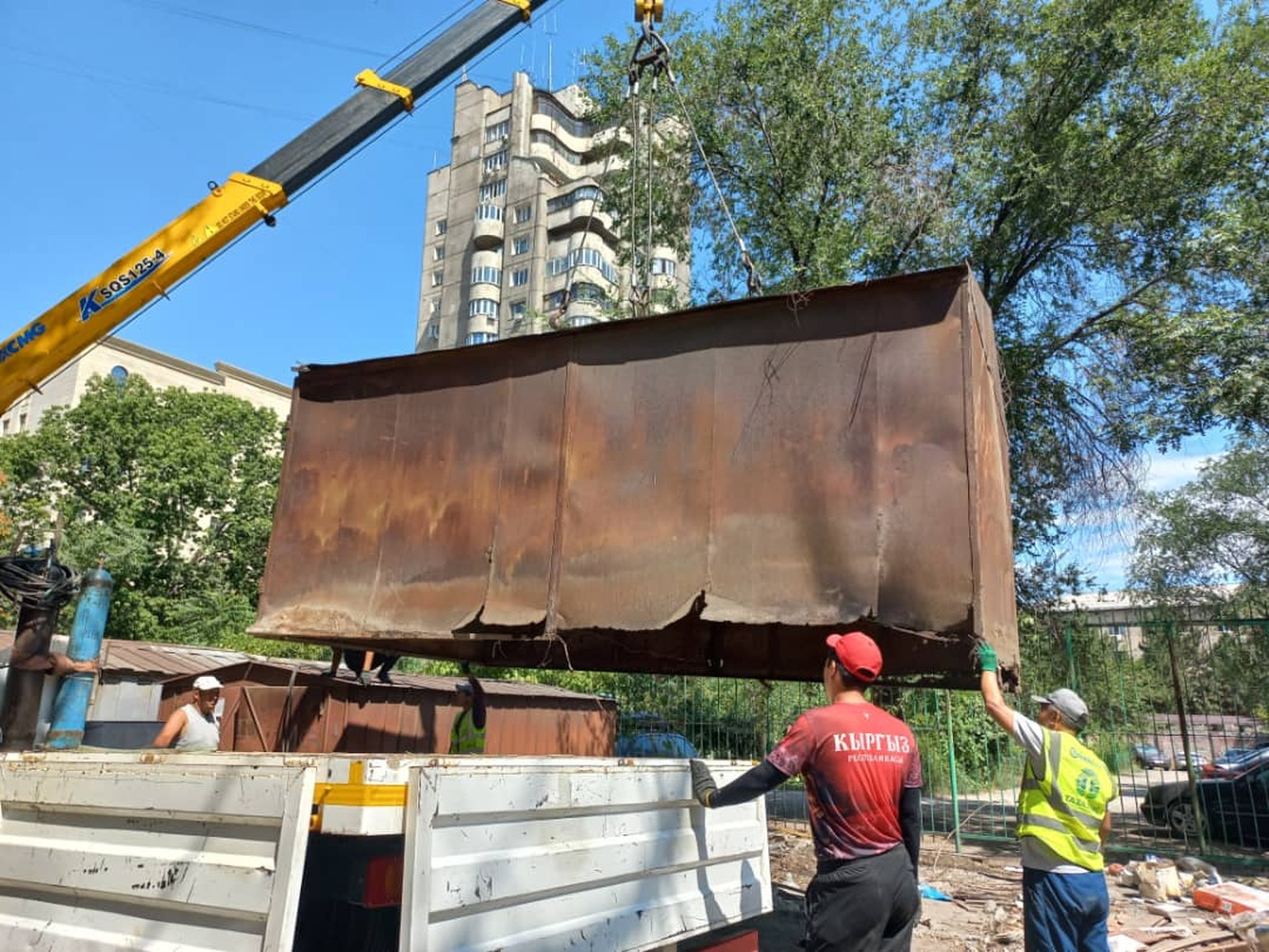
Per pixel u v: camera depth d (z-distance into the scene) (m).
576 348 5.35
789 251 17.50
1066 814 4.20
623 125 18.78
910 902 3.48
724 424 4.85
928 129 17.41
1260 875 9.27
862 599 4.31
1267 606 22.34
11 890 3.21
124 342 45.19
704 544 4.73
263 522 31.47
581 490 5.12
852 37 16.98
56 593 4.50
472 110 69.56
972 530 4.17
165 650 16.08
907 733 3.65
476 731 8.71
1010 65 16.59
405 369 5.87
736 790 3.67
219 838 2.74
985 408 4.87
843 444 4.55
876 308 4.65
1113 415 16.06
